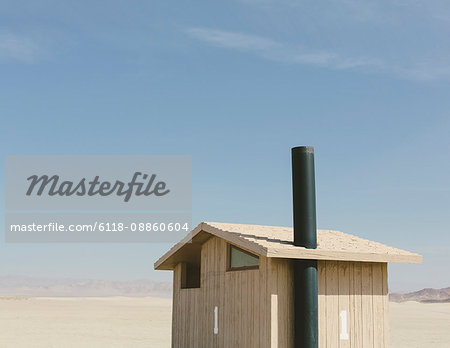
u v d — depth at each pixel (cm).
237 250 1393
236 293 1354
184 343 1625
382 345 1313
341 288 1288
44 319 3934
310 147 1298
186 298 1653
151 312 5334
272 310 1204
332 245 1323
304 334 1198
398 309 6391
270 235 1365
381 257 1281
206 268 1534
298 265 1230
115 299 9788
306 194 1267
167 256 1702
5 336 2664
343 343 1264
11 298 8175
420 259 1318
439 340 2698
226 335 1378
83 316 4406
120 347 2255
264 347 1211
